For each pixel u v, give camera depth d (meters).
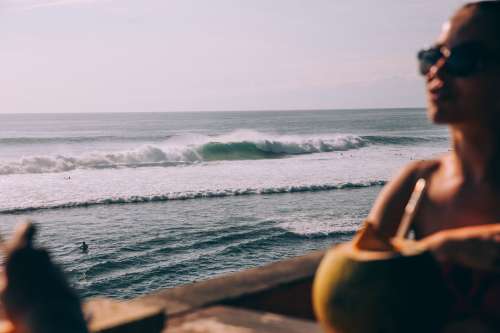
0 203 35.09
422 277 1.30
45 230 29.53
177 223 31.27
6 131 135.88
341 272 1.38
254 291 2.54
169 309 2.37
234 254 26.00
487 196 1.36
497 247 1.23
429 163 1.55
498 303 1.28
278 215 32.94
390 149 68.62
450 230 1.40
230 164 53.31
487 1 1.37
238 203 36.50
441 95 1.36
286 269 2.83
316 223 30.92
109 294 21.64
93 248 26.66
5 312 1.46
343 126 138.12
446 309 1.32
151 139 97.88
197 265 24.69
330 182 43.75
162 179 44.16
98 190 39.25
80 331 1.44
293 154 62.62
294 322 2.22
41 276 1.45
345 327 1.36
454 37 1.35
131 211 34.19
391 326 1.30
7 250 1.47
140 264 24.80
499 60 1.31
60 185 41.28
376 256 1.35
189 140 62.88
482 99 1.32
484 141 1.36
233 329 2.15
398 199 1.54
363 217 32.34
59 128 152.00
